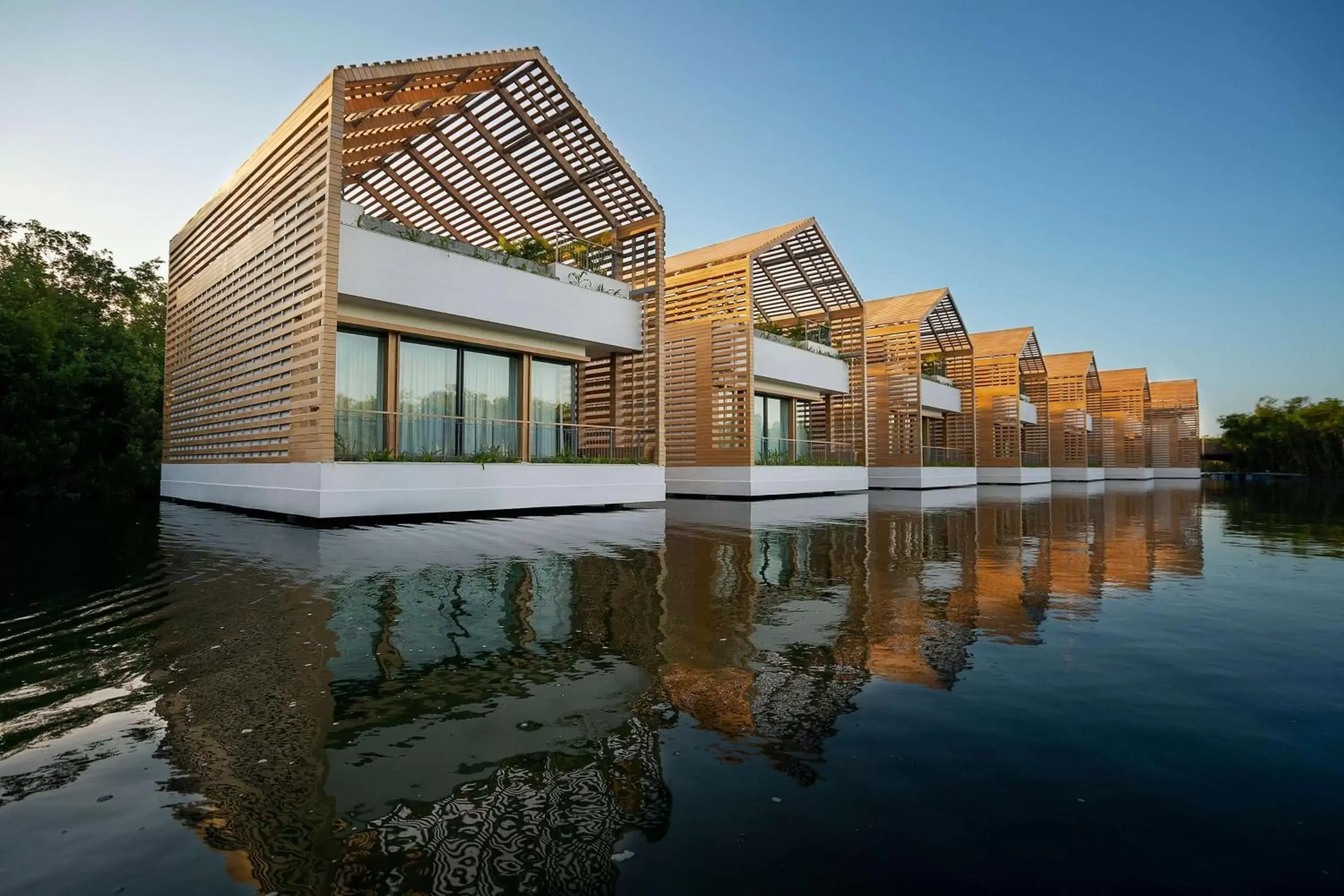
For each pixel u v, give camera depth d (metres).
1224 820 1.87
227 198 11.77
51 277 18.08
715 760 2.24
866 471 20.16
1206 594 5.19
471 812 1.90
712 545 7.66
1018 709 2.72
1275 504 17.06
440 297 10.48
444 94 10.33
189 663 3.27
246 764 2.21
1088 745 2.38
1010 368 28.16
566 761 2.23
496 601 4.66
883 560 6.83
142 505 12.78
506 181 12.55
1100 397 39.53
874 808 1.92
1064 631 3.99
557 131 11.59
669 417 17.14
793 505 14.42
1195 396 43.75
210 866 1.65
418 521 9.64
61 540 7.55
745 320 15.77
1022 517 12.25
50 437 14.92
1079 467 35.28
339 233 8.83
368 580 5.32
